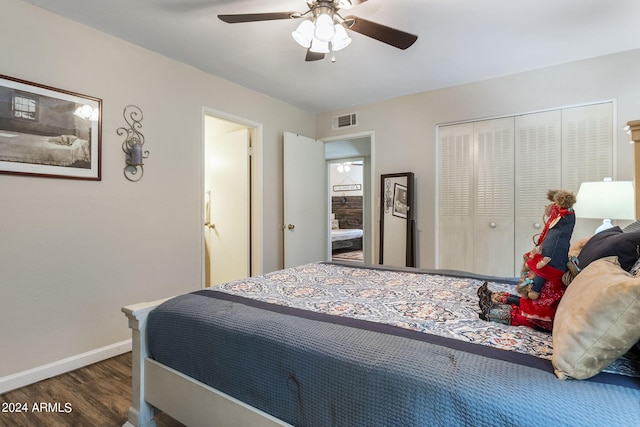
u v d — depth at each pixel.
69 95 2.18
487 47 2.59
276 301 1.53
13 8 1.95
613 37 2.45
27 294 2.01
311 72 3.08
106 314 2.38
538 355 0.96
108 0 1.99
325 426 0.99
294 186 3.93
